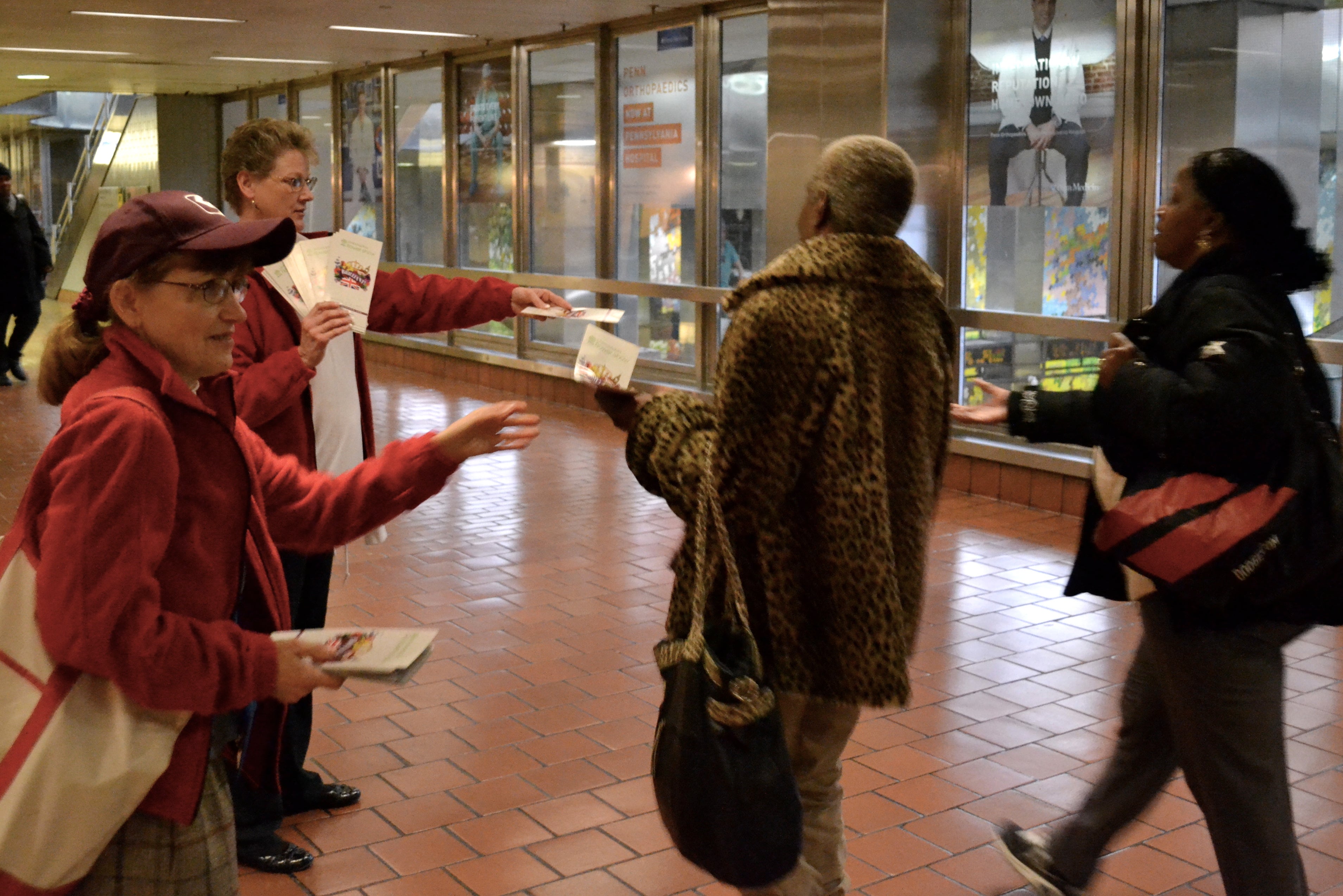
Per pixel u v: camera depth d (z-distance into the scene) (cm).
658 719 234
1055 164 762
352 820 369
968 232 823
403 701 463
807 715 259
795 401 239
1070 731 435
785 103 866
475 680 485
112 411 175
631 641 531
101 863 182
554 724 441
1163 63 705
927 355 253
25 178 2711
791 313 240
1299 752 416
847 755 415
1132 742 298
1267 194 255
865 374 241
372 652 182
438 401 1213
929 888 330
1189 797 382
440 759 412
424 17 1094
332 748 421
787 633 243
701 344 1078
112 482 172
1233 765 261
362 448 373
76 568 169
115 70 1576
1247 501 246
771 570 243
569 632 543
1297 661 505
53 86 1814
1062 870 304
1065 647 521
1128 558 256
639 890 329
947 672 493
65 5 1023
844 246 246
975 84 804
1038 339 780
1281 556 246
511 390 1274
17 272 1255
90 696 176
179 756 183
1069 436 289
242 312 192
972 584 612
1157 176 712
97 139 2366
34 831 173
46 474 175
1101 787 303
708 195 1056
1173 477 255
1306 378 259
